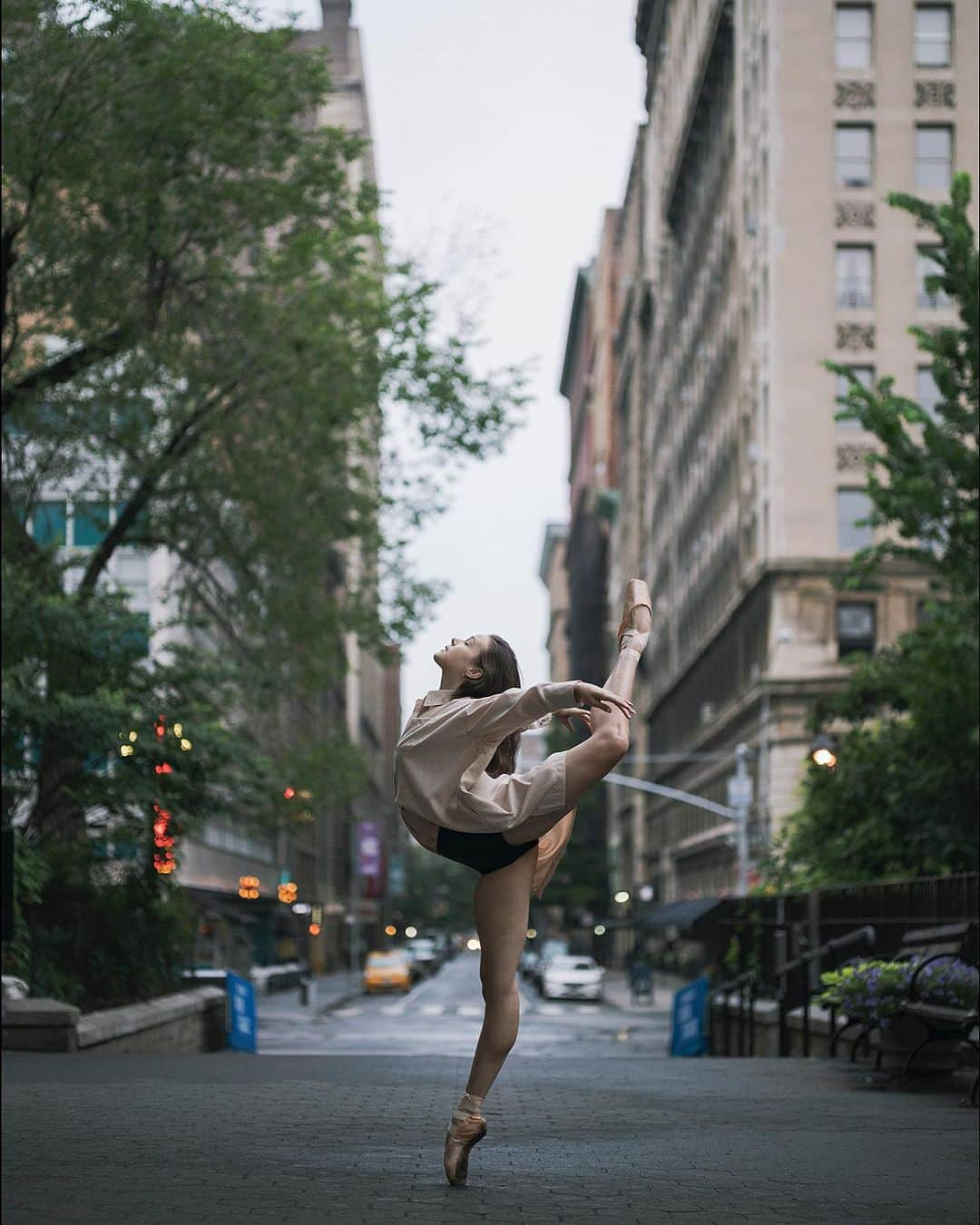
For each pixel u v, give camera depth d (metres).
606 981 94.81
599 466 150.62
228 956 64.06
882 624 55.59
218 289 28.25
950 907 16.23
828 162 56.97
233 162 26.00
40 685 24.84
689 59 80.06
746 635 61.78
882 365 56.44
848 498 55.97
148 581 47.88
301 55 26.55
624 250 128.88
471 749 5.62
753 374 60.81
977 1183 6.84
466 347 31.06
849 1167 7.29
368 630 31.34
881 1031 13.80
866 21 57.47
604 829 134.62
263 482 29.42
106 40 23.67
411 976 81.12
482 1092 6.10
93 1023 18.91
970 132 56.88
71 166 24.12
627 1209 5.83
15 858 20.81
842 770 24.70
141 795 23.19
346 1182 6.33
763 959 23.09
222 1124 8.66
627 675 5.74
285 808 31.28
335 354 29.36
